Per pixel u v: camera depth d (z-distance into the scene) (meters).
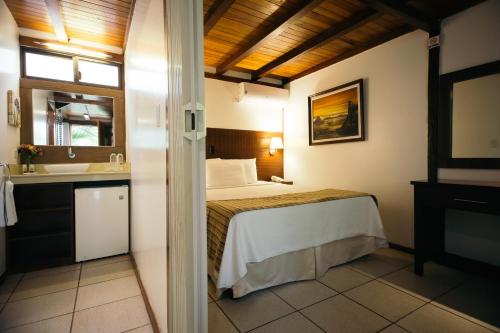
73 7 2.36
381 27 2.83
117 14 2.48
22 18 2.57
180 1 0.95
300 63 3.88
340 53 3.51
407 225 2.81
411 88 2.77
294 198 2.39
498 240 2.18
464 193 1.91
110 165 3.11
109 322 1.61
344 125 3.49
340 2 2.41
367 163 3.23
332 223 2.29
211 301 1.82
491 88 2.20
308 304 1.79
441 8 2.44
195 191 0.97
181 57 0.94
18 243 2.59
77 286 2.08
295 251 2.10
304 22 2.76
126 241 2.78
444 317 1.64
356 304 1.78
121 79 3.30
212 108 4.00
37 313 1.70
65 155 2.98
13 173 2.51
